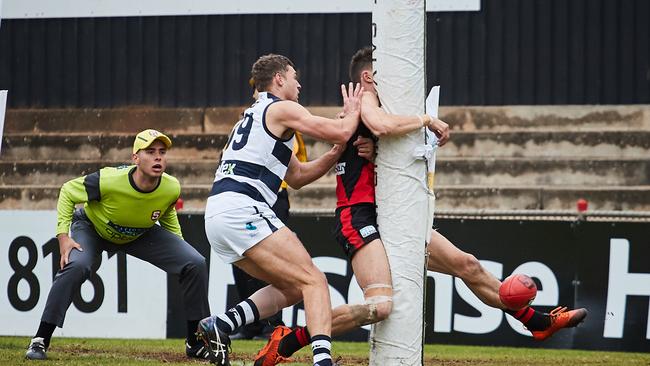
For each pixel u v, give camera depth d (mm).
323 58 41781
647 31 41281
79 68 43906
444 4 41875
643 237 29453
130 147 43625
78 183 23844
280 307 19656
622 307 29500
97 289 31281
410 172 17984
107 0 42906
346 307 17984
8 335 31562
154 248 24938
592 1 41469
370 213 18578
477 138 42125
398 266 17984
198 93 43344
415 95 18000
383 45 18016
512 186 41625
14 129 44406
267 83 19438
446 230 30219
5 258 31688
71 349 26750
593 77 41656
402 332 17953
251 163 18484
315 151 43500
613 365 25078
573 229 29719
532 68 41875
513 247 29953
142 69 43594
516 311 21062
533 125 42062
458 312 29953
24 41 43969
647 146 41469
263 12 41281
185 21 43125
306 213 30750
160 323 31016
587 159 41594
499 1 41750
